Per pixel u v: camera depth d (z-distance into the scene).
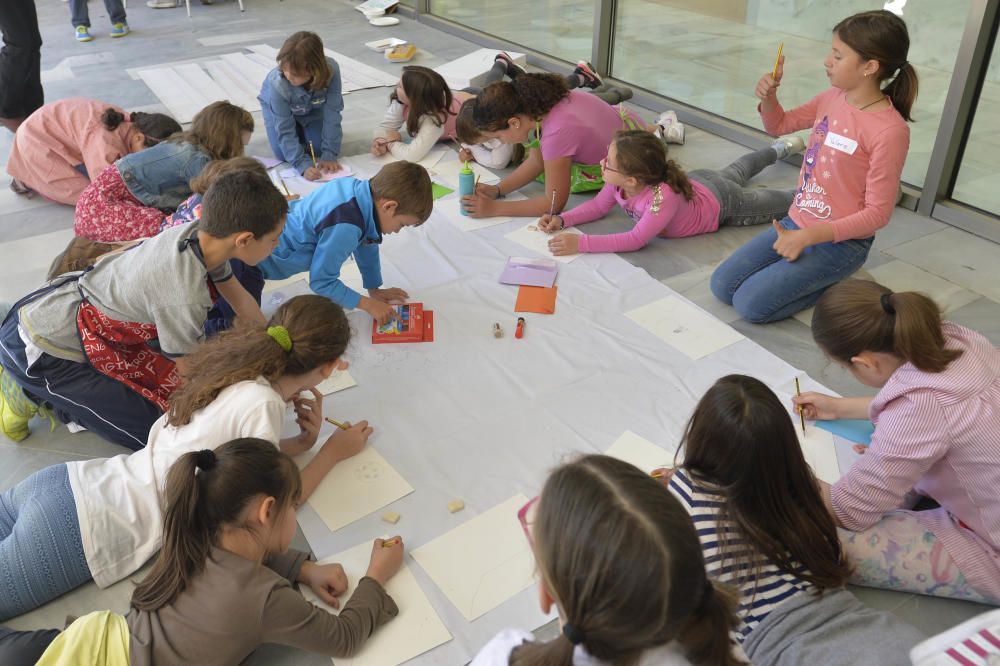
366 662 1.50
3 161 3.81
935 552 1.61
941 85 3.15
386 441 2.05
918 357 1.50
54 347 1.93
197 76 4.93
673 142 3.98
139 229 2.87
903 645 1.29
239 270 2.33
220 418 1.62
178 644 1.35
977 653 1.03
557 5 4.96
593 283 2.76
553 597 0.92
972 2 2.88
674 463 1.62
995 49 2.94
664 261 2.95
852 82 2.34
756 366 2.34
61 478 1.68
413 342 2.44
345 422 2.12
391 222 2.34
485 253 2.95
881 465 1.56
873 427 2.06
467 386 2.26
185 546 1.37
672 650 0.93
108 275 1.95
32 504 1.65
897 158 2.34
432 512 1.84
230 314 2.34
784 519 1.33
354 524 1.81
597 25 4.64
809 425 2.09
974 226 3.13
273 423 1.63
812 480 1.38
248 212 1.85
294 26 6.09
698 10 4.09
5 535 1.72
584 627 0.87
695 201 3.05
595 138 3.17
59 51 5.49
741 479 1.31
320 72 3.39
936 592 1.64
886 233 3.16
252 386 1.64
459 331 2.50
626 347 2.42
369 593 1.56
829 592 1.38
